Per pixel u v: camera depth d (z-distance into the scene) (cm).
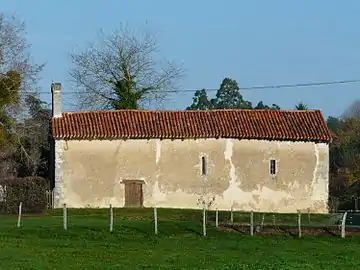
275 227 4172
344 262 3009
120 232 3853
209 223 4328
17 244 3309
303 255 3222
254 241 3728
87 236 3716
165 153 5669
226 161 5706
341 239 3878
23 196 5331
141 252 3173
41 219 4575
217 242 3650
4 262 2728
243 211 5656
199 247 3431
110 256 3011
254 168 5744
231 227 4178
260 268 2738
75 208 5519
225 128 5766
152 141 5662
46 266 2664
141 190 5631
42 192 5419
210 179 5688
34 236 3666
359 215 5250
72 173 5569
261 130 5806
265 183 5753
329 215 5531
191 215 5153
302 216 5441
